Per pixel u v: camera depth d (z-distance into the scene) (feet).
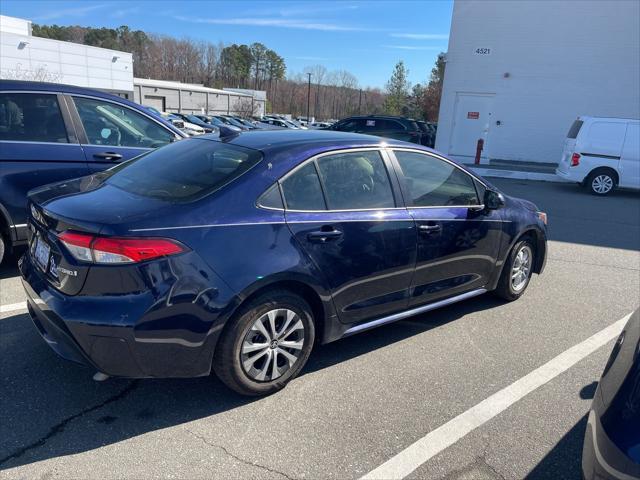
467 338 12.67
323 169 10.27
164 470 7.65
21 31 121.70
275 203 9.38
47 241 8.89
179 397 9.57
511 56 57.21
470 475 7.87
